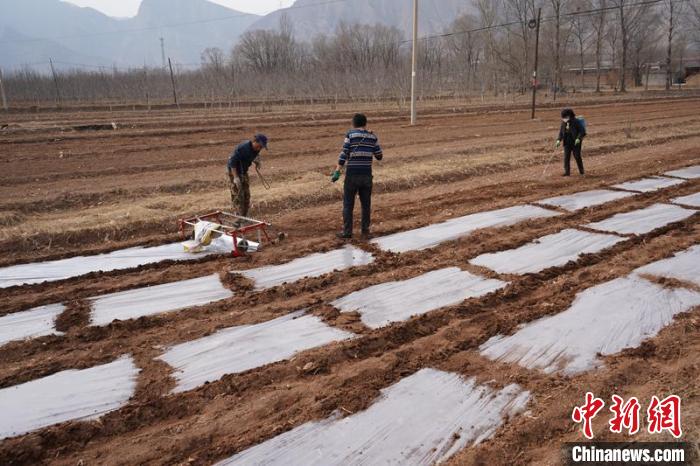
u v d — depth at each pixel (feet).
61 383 15.83
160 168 49.11
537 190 39.17
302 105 139.54
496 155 52.21
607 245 27.22
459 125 83.20
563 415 14.12
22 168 48.85
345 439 13.41
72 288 22.57
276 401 14.88
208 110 126.93
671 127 76.13
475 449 12.96
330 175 44.11
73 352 17.60
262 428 13.83
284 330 18.90
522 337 18.17
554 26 208.74
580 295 21.31
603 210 33.53
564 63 209.97
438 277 23.39
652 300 20.81
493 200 36.76
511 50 201.16
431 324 19.35
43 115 119.03
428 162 48.70
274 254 26.37
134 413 14.47
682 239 27.73
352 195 28.02
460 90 167.94
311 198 36.65
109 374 16.31
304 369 16.39
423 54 232.94
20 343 18.15
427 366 16.52
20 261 25.46
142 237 29.50
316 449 13.09
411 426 13.85
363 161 27.40
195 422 14.11
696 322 18.93
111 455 13.01
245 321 19.56
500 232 29.58
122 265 25.14
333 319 19.70
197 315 20.21
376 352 17.58
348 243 27.91
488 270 24.17
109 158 54.54
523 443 13.23
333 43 275.39
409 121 90.17
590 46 270.46
